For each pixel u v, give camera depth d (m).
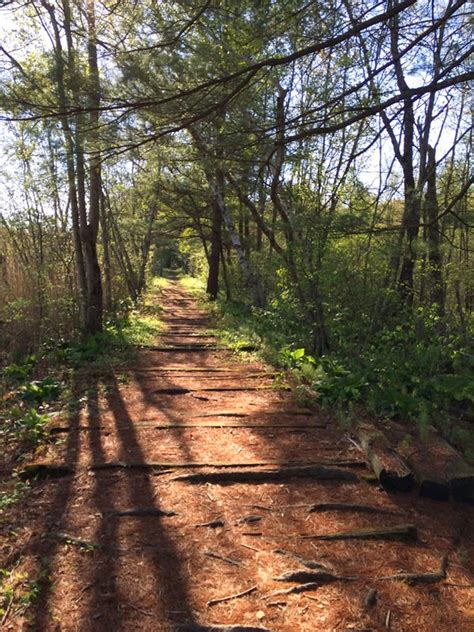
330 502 3.62
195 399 6.12
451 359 7.01
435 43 4.40
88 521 3.29
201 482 3.89
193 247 30.48
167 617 2.46
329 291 8.32
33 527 3.21
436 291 8.69
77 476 3.94
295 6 3.46
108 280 13.33
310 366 7.20
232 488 3.83
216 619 2.45
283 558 2.95
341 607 2.56
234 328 11.92
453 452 4.23
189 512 3.45
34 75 3.75
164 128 3.90
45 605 2.52
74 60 3.81
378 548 3.11
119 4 3.84
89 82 3.68
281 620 2.45
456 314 10.72
